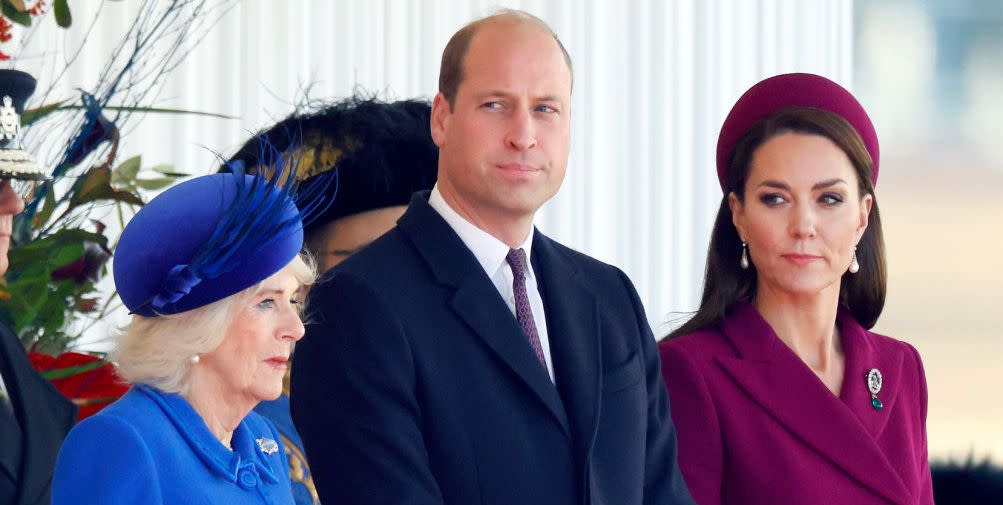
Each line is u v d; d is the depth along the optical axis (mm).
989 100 21219
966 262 21141
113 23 18219
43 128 12391
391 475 8125
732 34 21219
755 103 10672
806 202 10367
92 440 6855
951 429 20891
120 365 7156
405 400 8336
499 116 8836
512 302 9000
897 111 21297
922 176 21250
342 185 10203
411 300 8633
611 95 21078
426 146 10477
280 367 7320
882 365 10992
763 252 10500
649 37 21078
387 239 9008
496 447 8461
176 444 7027
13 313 10023
